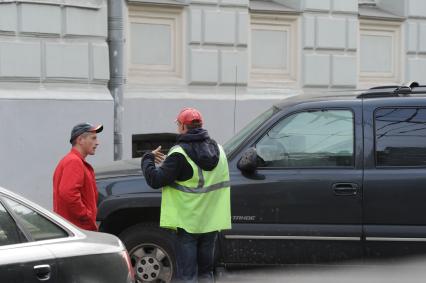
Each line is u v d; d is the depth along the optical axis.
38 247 8.95
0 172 20.12
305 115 13.40
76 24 21.31
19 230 8.98
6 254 8.66
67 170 12.16
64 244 9.24
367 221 12.97
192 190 11.98
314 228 13.05
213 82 24.20
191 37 23.80
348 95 13.66
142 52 23.45
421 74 28.61
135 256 13.46
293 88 25.81
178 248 12.22
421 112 13.19
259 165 13.27
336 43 26.39
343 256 13.09
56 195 12.32
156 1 23.28
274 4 25.95
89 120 21.52
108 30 22.27
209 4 24.09
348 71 26.66
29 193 20.58
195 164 11.97
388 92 13.51
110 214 13.34
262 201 13.11
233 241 13.16
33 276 8.71
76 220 12.21
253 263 13.22
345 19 26.55
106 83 22.12
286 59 25.94
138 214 13.54
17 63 20.39
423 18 28.53
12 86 20.44
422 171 12.95
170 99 23.44
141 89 23.17
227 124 24.31
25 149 20.48
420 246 12.92
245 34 24.67
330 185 13.03
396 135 13.12
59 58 21.09
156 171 11.88
